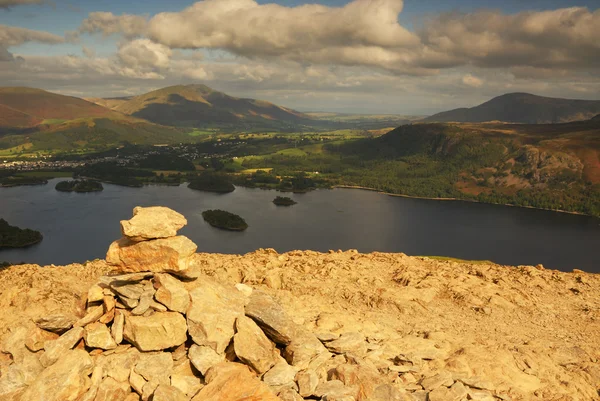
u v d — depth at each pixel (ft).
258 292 64.39
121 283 56.18
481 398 54.85
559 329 83.20
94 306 57.06
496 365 64.34
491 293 97.76
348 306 89.30
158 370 49.55
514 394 57.67
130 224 56.54
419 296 95.25
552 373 64.69
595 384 62.49
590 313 91.25
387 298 91.97
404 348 68.69
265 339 55.62
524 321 86.53
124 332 53.06
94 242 604.90
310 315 79.15
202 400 44.86
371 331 74.18
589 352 72.54
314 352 58.65
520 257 628.69
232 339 55.11
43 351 52.03
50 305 87.15
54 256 548.31
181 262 56.54
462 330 80.33
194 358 51.31
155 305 54.39
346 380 52.70
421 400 52.80
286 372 52.01
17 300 89.61
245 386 46.98
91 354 51.90
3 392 46.75
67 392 46.11
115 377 49.34
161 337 52.16
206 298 57.06
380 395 50.96
